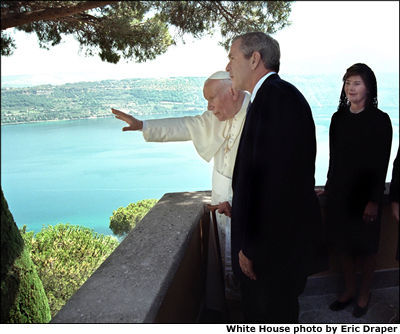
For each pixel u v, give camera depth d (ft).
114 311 3.82
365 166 6.19
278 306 5.20
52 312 6.54
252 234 4.67
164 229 5.97
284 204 4.44
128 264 4.86
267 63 4.82
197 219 6.56
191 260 6.11
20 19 6.50
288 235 4.61
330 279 7.35
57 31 9.27
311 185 4.80
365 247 6.54
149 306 3.92
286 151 4.34
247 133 4.78
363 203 6.35
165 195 7.96
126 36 9.40
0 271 4.21
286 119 4.36
